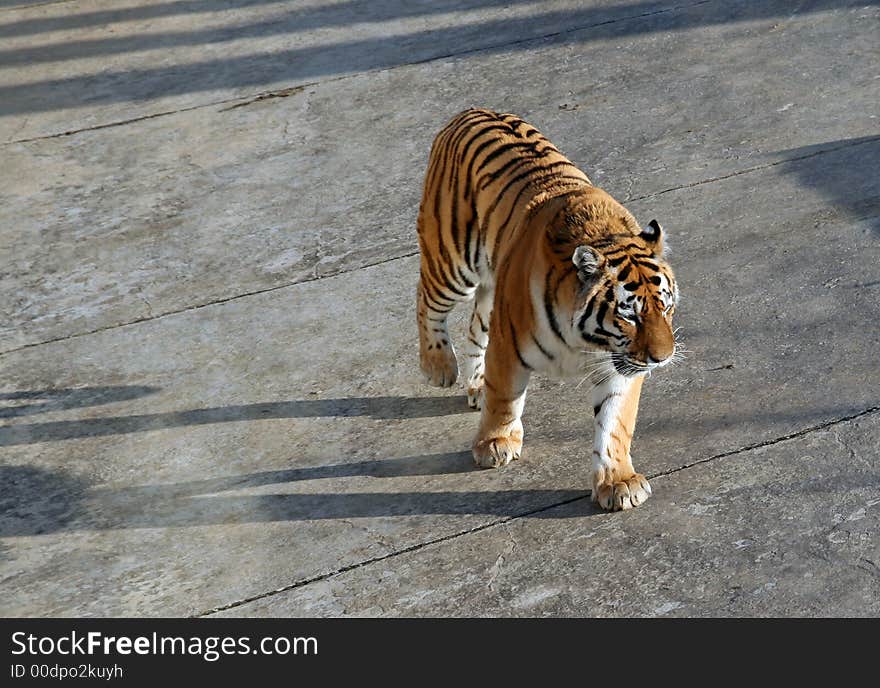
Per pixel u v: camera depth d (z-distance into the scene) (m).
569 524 7.95
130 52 16.55
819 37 14.93
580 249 7.14
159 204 12.77
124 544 8.16
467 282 9.06
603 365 7.55
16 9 18.38
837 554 7.46
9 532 8.36
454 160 8.95
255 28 17.06
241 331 10.52
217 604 7.58
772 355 9.45
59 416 9.59
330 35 16.62
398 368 9.85
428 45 16.05
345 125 14.13
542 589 7.46
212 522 8.30
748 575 7.38
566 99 14.20
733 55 14.77
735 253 10.84
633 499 7.96
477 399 9.24
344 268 11.35
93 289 11.35
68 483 8.81
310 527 8.17
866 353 9.31
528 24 16.34
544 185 8.21
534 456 8.66
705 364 9.44
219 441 9.15
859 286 10.13
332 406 9.45
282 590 7.65
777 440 8.53
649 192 12.03
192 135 14.20
